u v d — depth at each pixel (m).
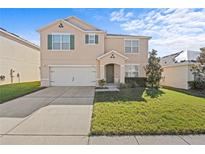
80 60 20.86
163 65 26.22
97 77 20.91
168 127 6.46
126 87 18.89
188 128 6.37
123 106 9.47
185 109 8.75
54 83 20.75
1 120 7.58
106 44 21.84
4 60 21.61
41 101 11.63
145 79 20.42
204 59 17.34
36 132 6.24
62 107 9.91
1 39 20.98
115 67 21.44
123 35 22.00
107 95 13.38
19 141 5.55
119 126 6.57
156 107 9.15
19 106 10.18
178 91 17.30
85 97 13.06
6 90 16.55
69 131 6.34
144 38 22.14
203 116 7.71
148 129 6.29
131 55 22.03
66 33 20.69
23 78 26.22
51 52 20.69
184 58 25.03
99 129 6.27
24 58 26.52
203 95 14.69
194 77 19.30
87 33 20.84
